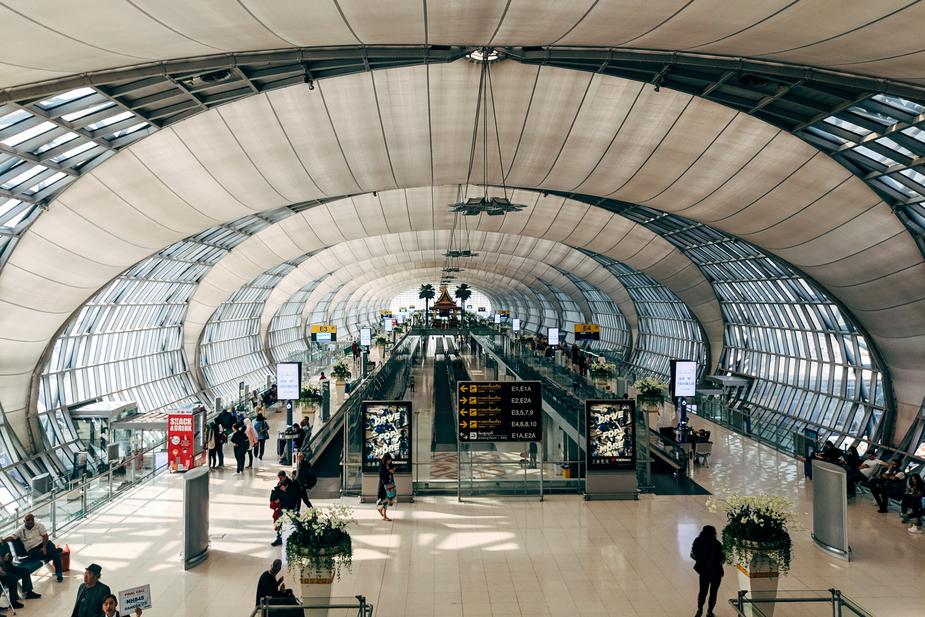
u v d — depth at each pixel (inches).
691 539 547.5
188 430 792.3
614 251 1779.0
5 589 412.8
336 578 456.8
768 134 880.9
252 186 987.9
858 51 490.9
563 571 474.9
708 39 525.3
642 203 1156.5
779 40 496.4
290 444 837.2
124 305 1325.0
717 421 1150.3
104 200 890.7
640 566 485.1
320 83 839.1
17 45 408.5
